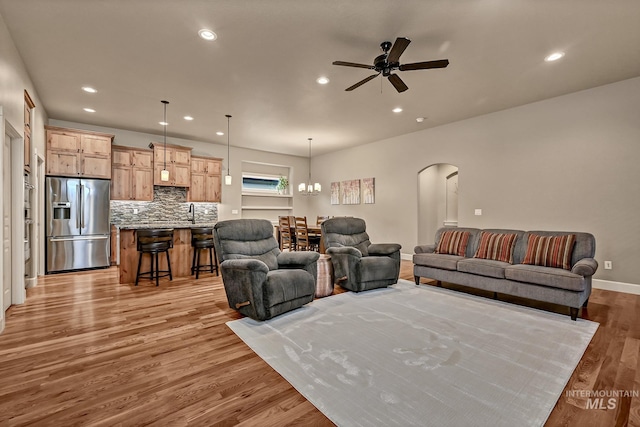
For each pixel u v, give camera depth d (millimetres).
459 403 1678
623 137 3967
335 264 4117
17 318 3004
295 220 6246
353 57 3359
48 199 5117
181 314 3152
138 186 6215
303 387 1837
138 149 6215
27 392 1785
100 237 5605
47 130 5137
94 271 5418
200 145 7359
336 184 8398
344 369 2039
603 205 4129
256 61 3443
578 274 2969
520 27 2797
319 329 2717
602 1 2430
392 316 3043
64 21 2729
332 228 4465
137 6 2527
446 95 4438
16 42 3061
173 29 2850
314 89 4207
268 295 2854
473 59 3389
